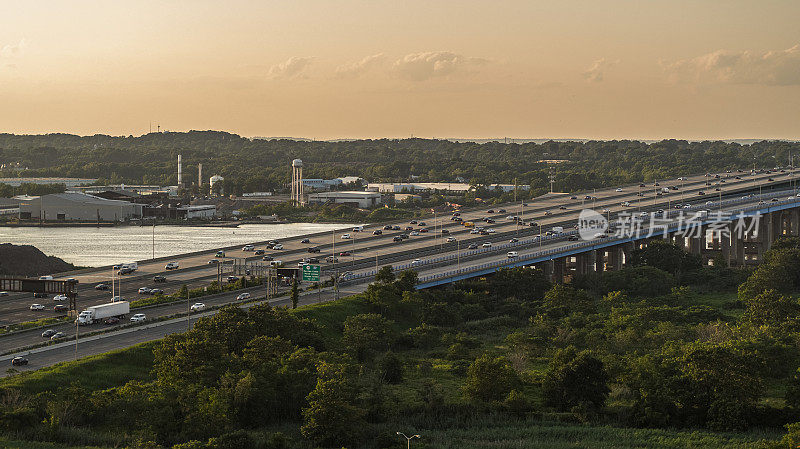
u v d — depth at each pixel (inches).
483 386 5708.7
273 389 5305.1
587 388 5585.6
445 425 5305.1
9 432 4653.1
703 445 4864.7
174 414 4948.3
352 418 4923.7
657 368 5698.8
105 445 4539.9
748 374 5403.5
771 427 5251.0
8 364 6053.2
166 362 5590.6
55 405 4909.0
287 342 6240.2
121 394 5128.0
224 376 5334.6
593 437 5049.2
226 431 4889.3
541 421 5413.4
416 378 6294.3
